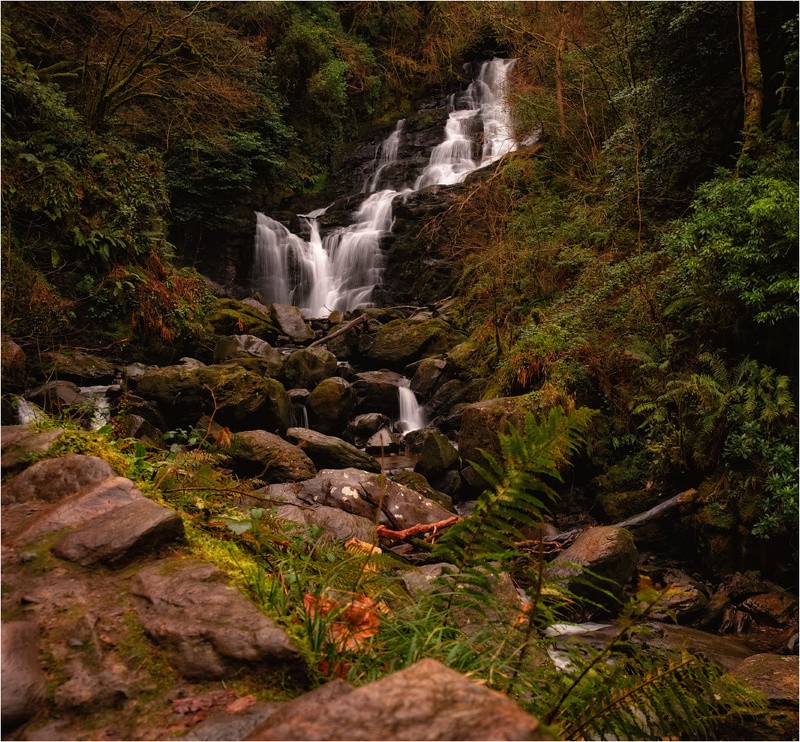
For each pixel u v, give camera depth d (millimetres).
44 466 2445
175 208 15508
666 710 1804
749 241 6238
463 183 15789
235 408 8266
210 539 2240
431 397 10406
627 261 8469
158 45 12844
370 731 967
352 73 21297
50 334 9039
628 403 7422
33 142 9891
